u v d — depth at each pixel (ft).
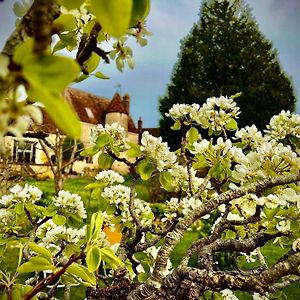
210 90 72.90
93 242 3.37
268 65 74.54
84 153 6.80
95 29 2.70
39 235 6.97
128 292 4.66
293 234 5.04
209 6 77.97
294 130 7.67
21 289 3.60
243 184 5.50
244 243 4.90
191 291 3.80
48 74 1.03
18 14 1.63
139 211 7.63
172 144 71.82
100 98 118.52
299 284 18.39
